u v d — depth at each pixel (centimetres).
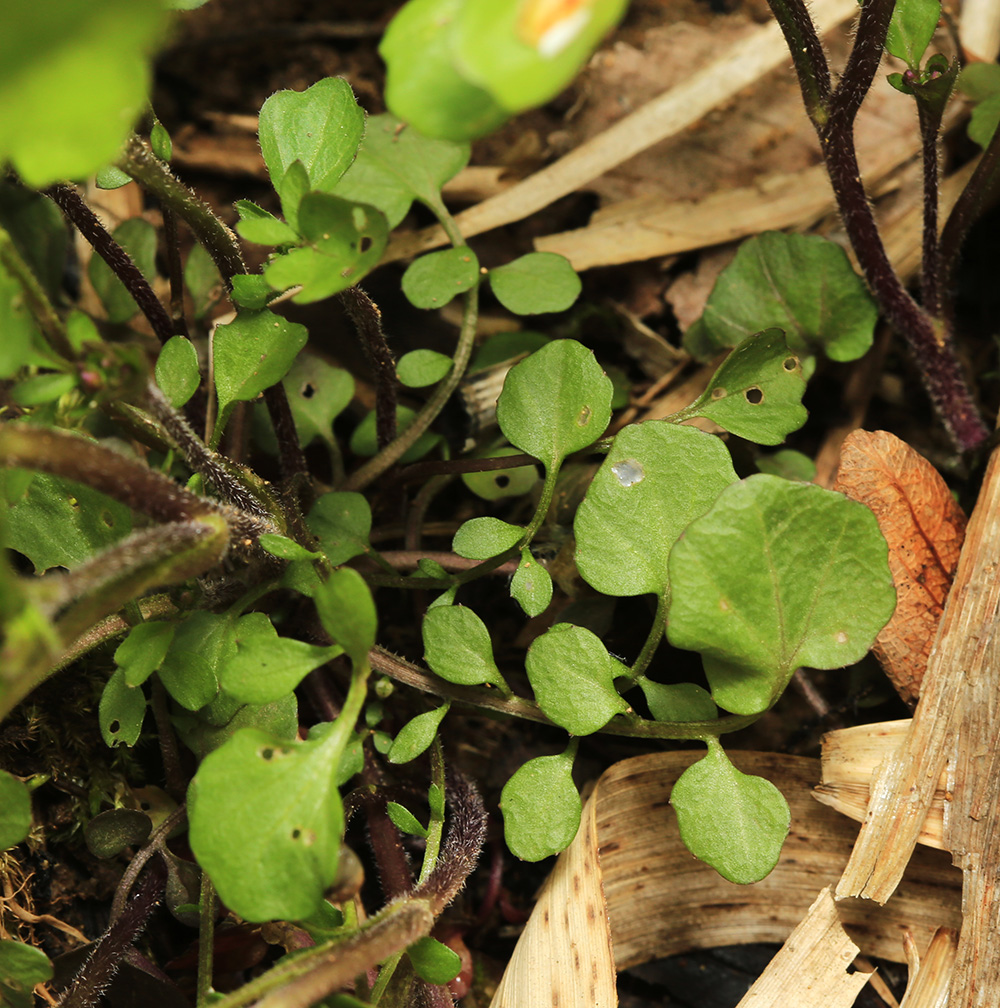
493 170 25
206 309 24
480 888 23
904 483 21
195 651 21
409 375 22
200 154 25
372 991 20
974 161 24
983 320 24
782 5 21
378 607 23
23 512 21
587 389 21
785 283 23
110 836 21
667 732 21
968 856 21
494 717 22
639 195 25
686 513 20
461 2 18
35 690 22
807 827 22
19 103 17
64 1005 21
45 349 19
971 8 24
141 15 17
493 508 24
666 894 22
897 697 22
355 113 21
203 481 21
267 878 19
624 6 17
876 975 22
